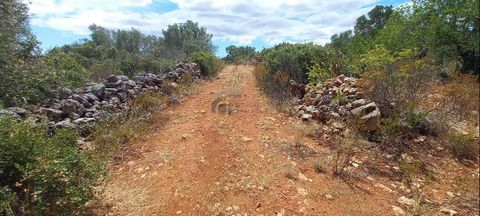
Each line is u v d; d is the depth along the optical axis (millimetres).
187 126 5801
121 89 7125
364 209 3471
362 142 5164
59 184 2742
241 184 3779
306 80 9234
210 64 13047
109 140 4723
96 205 3209
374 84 6129
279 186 3787
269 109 7066
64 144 3723
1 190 2512
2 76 5855
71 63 9195
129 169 4117
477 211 3707
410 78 5965
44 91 6504
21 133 2971
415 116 5680
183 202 3393
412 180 4289
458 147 5297
